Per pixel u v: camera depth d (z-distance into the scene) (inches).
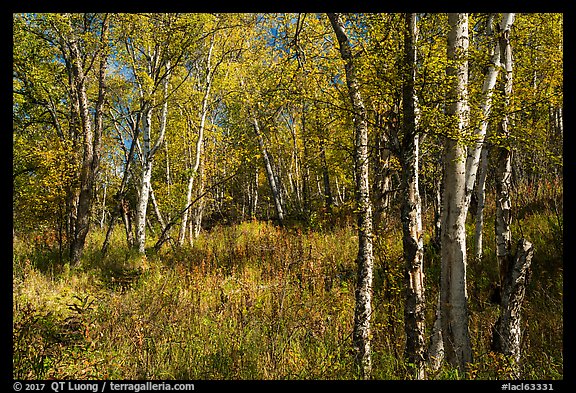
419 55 208.2
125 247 658.2
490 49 280.7
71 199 523.2
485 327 279.3
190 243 661.3
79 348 236.5
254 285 385.1
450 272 226.8
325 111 261.1
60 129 621.6
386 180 312.0
